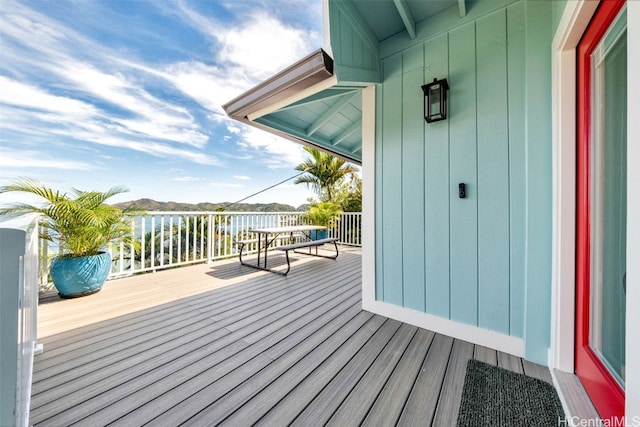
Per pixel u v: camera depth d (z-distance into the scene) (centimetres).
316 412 121
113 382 141
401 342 184
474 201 182
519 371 149
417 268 209
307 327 208
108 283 328
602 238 121
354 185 914
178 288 310
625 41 103
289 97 221
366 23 210
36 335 175
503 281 172
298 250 598
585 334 130
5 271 71
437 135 197
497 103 173
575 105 136
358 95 269
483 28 177
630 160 76
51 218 262
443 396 130
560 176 140
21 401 91
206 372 150
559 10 136
